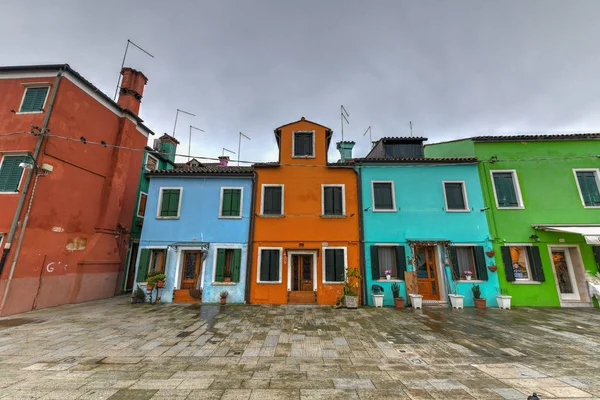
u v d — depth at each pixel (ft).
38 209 33.71
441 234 39.70
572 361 18.17
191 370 16.62
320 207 41.70
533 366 17.30
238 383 14.82
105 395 13.29
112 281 44.37
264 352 19.89
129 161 47.98
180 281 40.19
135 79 50.16
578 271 37.91
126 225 47.91
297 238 40.60
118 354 19.24
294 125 45.39
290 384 14.73
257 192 42.60
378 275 38.58
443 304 37.09
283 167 43.42
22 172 33.27
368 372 16.39
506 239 38.99
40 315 30.71
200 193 42.80
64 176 36.99
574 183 40.34
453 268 38.14
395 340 22.74
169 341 22.21
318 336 23.79
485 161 41.52
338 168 43.16
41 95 36.04
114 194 44.45
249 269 39.63
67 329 25.30
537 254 38.19
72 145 38.09
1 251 30.76
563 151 41.42
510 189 40.93
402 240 39.78
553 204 39.81
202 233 41.11
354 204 41.78
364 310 34.40
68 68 36.86
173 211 42.11
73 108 38.24
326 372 16.39
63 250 36.76
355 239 40.22
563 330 25.72
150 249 40.73
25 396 13.09
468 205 40.47
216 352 19.83
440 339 23.02
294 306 36.70
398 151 46.42
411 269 38.60
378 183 42.37
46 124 34.60
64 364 17.37
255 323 28.07
